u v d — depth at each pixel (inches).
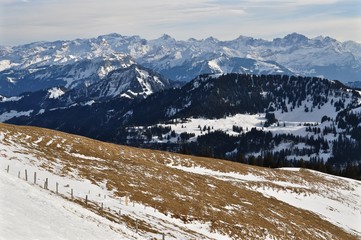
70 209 1434.5
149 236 1626.5
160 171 3159.5
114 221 1654.8
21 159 2222.0
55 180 2058.3
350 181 5305.1
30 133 3223.4
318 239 2805.1
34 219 1097.4
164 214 2172.7
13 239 864.9
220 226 2279.8
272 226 2650.1
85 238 1122.0
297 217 3161.9
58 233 1054.4
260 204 3129.9
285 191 3914.9
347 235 3206.2
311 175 5147.6
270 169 4965.6
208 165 4365.2
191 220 2229.3
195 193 2780.5
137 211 2018.9
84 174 2405.3
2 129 3041.3
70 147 3127.5
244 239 2245.3
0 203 1123.9
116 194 2225.6
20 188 1398.9
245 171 4500.5
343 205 4089.6
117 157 3294.8
